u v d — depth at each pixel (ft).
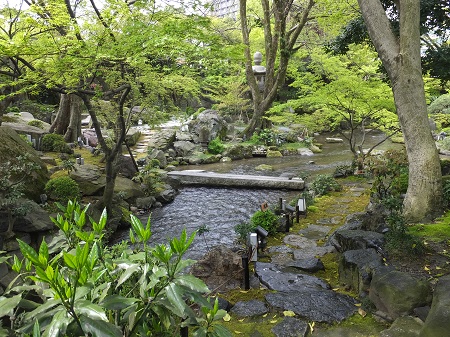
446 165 26.53
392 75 17.89
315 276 14.55
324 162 50.60
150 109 37.99
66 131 48.03
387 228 15.25
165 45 16.42
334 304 11.53
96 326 4.51
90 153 43.68
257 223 20.45
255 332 10.37
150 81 28.81
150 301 5.50
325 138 71.46
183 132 60.03
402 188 22.56
